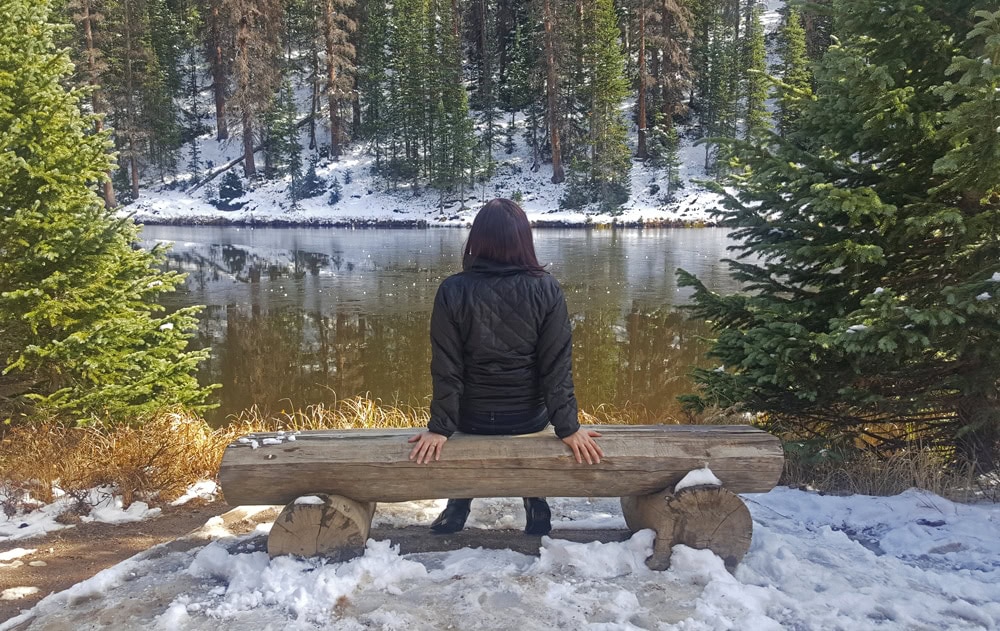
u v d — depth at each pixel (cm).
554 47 4606
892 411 527
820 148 565
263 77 4869
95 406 708
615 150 4319
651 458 307
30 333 718
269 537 307
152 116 4869
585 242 3139
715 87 4750
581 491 312
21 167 688
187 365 773
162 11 5294
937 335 468
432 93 4809
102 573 318
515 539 348
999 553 352
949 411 542
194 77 5725
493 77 5647
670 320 1537
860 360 483
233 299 1812
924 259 531
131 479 583
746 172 581
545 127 4959
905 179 520
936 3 473
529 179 4847
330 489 308
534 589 282
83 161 729
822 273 548
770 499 454
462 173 4594
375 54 5200
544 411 317
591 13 4453
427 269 2362
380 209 4669
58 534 502
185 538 380
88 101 4234
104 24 4241
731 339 550
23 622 284
